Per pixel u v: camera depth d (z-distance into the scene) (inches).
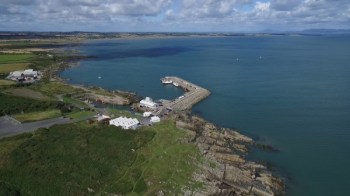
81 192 3132.4
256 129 5059.1
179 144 3986.2
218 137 4608.8
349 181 3629.4
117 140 3976.4
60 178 3255.4
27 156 3508.9
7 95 5762.8
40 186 3142.2
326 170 3850.9
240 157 4042.8
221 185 3420.3
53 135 4035.4
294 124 5260.8
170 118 5078.7
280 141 4626.0
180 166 3560.5
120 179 3348.9
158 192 3179.1
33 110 5014.8
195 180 3393.2
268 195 3329.2
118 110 5374.0
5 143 3786.9
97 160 3575.3
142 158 3676.2
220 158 3969.0
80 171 3383.4
